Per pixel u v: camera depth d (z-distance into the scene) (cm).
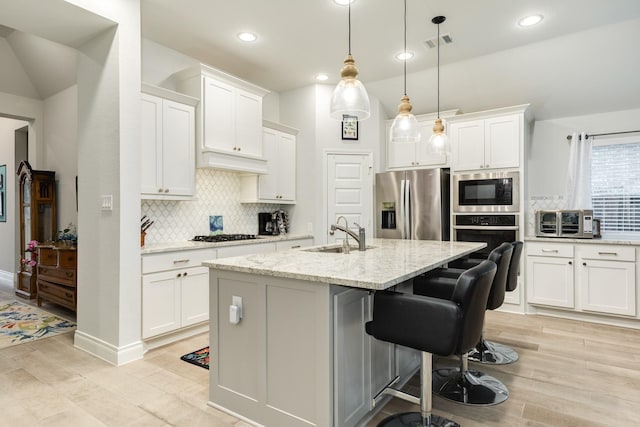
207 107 347
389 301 166
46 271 408
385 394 209
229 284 202
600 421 194
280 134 453
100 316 277
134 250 272
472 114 421
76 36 279
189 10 298
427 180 432
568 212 386
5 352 285
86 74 287
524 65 382
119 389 227
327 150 467
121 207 264
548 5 291
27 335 323
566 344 306
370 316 196
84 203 290
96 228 281
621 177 400
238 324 198
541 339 318
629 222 397
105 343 272
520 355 283
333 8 295
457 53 379
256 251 378
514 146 400
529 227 440
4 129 579
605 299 358
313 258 221
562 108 416
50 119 491
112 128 268
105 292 273
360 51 374
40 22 259
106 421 192
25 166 478
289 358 178
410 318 161
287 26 324
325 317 165
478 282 158
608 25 321
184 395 220
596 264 362
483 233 413
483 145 418
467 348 159
